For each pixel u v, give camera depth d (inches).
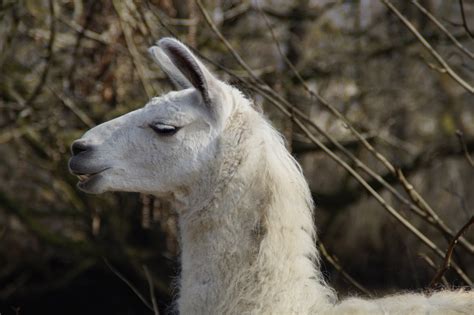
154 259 1102.4
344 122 633.0
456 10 1264.8
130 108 932.0
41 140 1033.5
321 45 1151.0
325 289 424.5
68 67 1020.5
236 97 440.5
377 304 409.4
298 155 1098.1
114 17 868.6
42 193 1171.3
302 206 428.8
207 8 1013.8
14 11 938.7
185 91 443.8
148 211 876.6
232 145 429.7
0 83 982.4
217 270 420.8
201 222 428.1
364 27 1185.4
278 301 411.8
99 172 441.4
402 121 1266.0
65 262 1219.9
